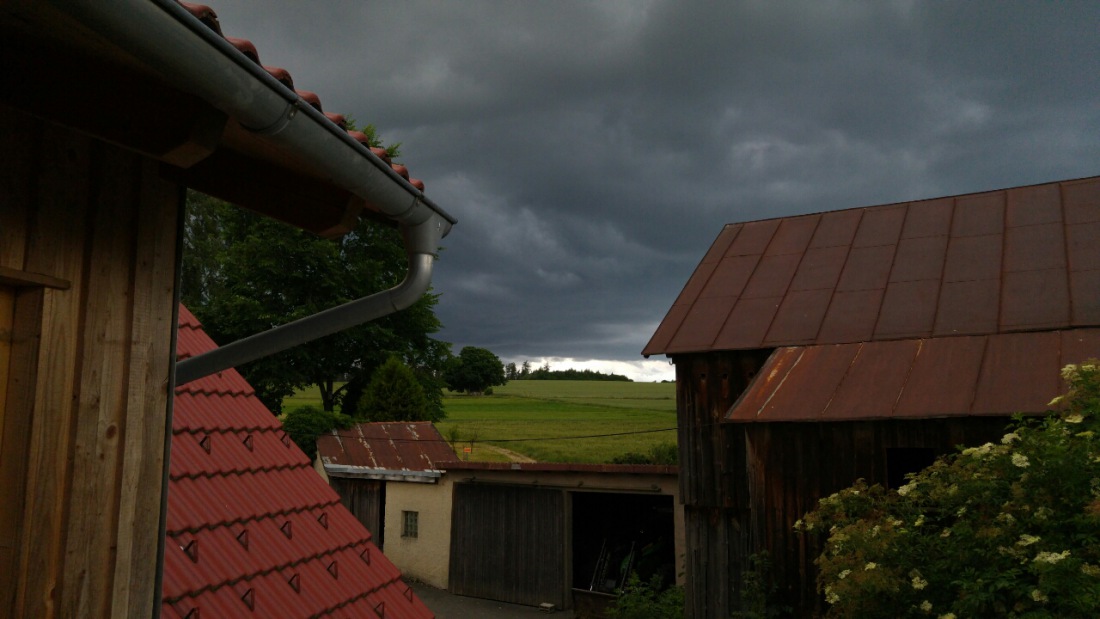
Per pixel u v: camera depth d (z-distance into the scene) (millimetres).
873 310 11922
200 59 1915
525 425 51562
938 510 6855
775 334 12141
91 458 2641
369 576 5488
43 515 2471
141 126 2238
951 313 11305
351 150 2643
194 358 3576
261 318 29422
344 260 32125
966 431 9602
